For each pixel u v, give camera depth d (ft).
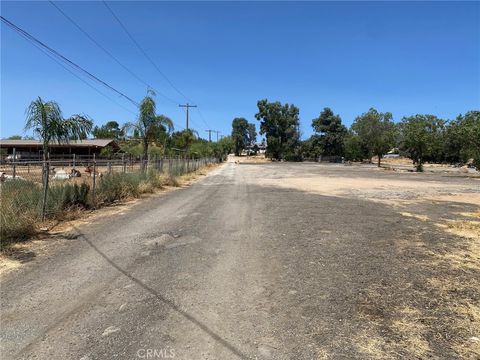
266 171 149.28
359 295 17.58
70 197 40.42
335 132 336.70
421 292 17.98
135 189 55.57
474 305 16.60
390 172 144.87
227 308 16.21
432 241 28.02
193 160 139.44
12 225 28.19
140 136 89.35
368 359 12.41
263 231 31.30
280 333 14.06
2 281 19.45
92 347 13.12
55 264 22.16
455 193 66.13
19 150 186.19
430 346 13.24
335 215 39.47
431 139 150.61
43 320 15.19
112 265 22.02
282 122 354.95
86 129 40.22
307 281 19.40
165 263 22.45
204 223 34.78
